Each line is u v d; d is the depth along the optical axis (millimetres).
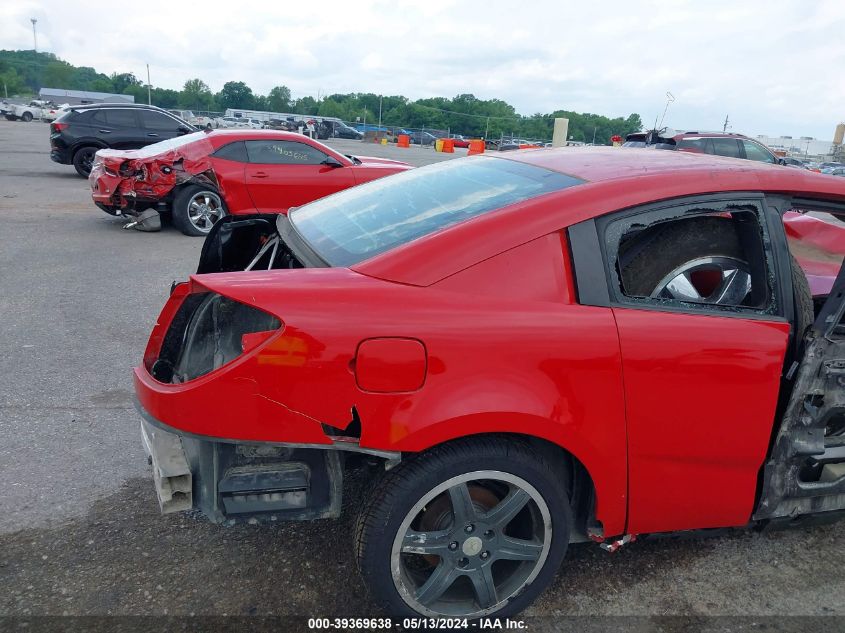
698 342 2264
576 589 2564
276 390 1978
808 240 4211
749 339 2326
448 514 2229
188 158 8594
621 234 2271
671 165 2527
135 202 8695
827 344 2352
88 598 2367
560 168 2617
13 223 9133
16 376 4148
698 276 2961
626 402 2201
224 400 1992
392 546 2102
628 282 2348
